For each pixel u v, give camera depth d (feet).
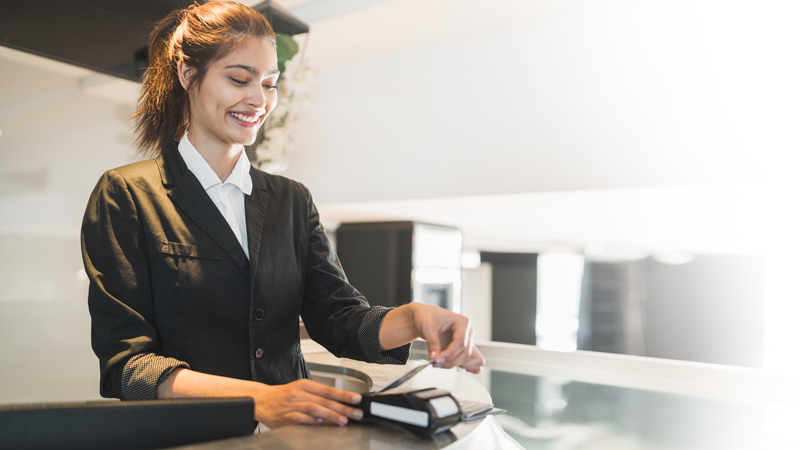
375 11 8.38
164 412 1.67
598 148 8.03
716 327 19.13
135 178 2.54
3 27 4.30
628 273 21.20
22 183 5.23
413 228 11.93
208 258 2.50
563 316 21.45
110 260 2.37
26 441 1.53
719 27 7.29
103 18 4.52
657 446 3.76
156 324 2.44
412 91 9.77
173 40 2.68
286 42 6.99
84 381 5.33
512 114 8.78
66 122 5.46
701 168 7.29
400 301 11.94
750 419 4.49
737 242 14.20
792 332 17.28
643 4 7.80
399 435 1.77
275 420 1.89
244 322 2.56
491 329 21.97
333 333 2.67
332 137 10.54
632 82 7.84
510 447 2.15
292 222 2.91
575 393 5.43
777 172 6.83
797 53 6.81
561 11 8.22
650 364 6.26
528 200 9.03
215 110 2.53
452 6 8.14
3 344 4.99
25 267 5.26
